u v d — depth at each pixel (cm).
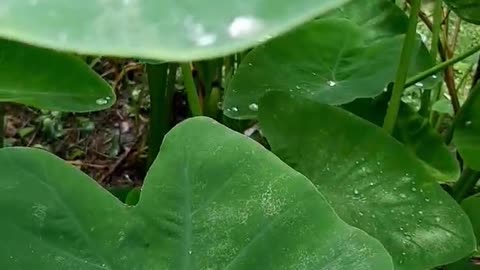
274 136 80
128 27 26
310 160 79
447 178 87
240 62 105
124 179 132
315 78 94
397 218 76
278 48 95
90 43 25
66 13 26
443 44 117
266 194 61
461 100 143
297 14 26
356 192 78
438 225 76
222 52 25
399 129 93
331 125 79
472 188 101
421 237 75
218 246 60
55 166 62
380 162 78
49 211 60
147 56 25
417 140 92
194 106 87
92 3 27
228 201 61
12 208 59
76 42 25
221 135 64
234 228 61
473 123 90
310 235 59
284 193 61
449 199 77
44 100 73
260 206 61
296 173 62
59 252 59
